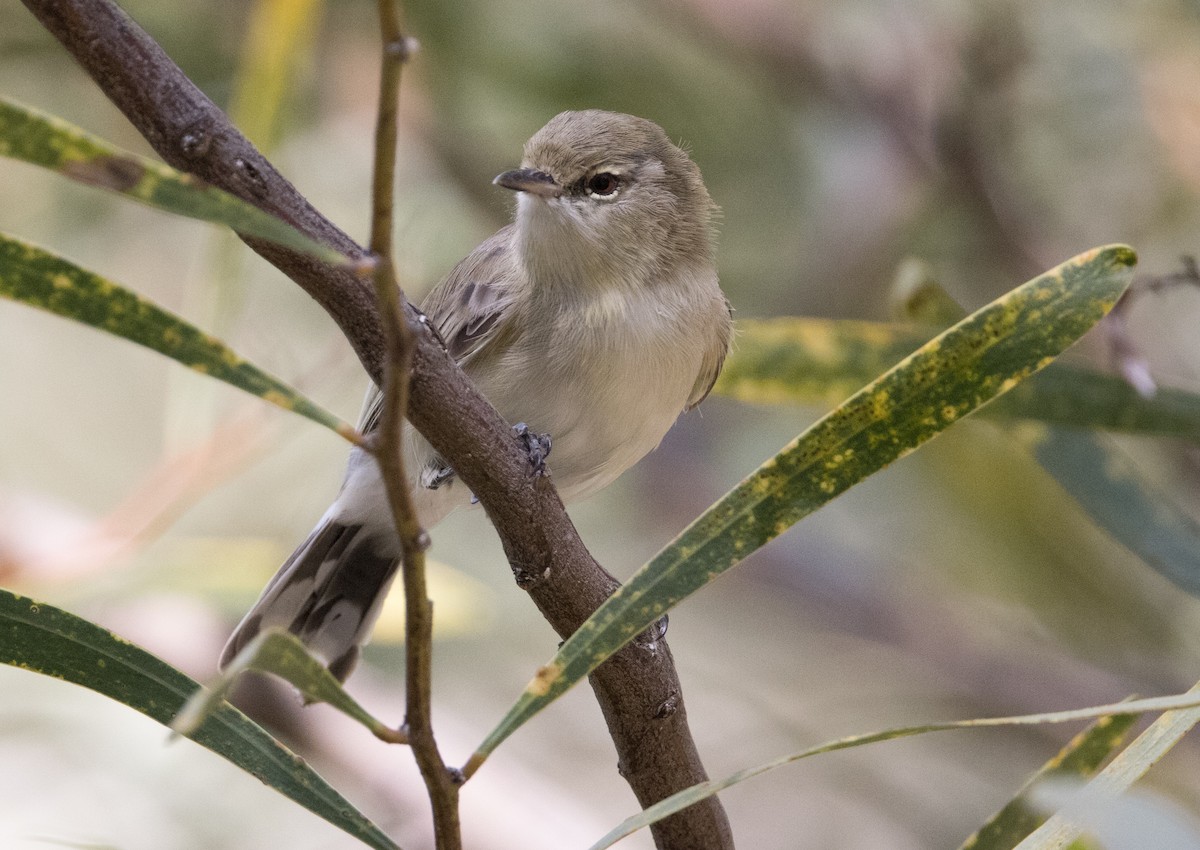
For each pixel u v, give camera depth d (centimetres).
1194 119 1090
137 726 1029
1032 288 405
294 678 340
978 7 1120
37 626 409
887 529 1190
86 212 1165
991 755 1130
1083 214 1125
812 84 1188
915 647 1158
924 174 1159
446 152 1205
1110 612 1077
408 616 342
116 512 905
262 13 820
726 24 1181
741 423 1241
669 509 1236
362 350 437
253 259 1100
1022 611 1137
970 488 1091
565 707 1225
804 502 409
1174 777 946
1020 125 1123
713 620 1219
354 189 1178
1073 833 425
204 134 412
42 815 988
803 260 1176
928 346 406
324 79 1184
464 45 1175
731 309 909
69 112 1138
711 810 540
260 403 909
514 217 928
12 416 1317
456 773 379
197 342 344
